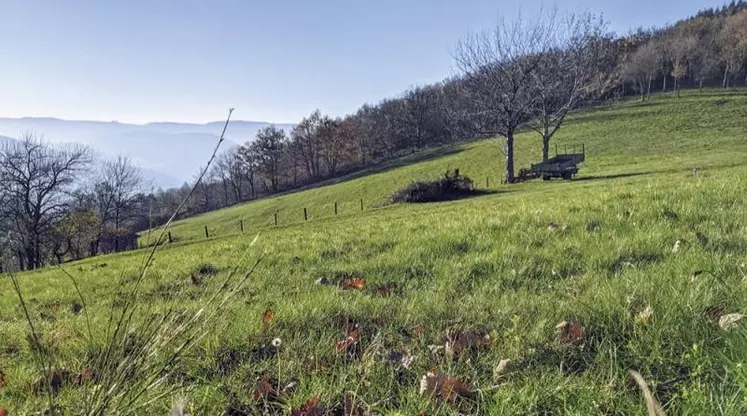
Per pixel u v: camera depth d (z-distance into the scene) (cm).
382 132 11506
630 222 527
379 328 295
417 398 206
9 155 4344
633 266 355
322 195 6812
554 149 5475
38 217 4456
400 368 241
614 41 4734
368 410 204
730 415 167
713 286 278
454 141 9931
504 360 230
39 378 261
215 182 11100
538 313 288
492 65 3853
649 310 255
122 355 224
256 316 329
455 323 293
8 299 780
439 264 467
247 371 249
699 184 757
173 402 204
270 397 224
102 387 204
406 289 397
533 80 3897
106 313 442
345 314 324
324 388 223
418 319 306
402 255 535
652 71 9131
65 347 318
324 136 10981
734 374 186
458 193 3459
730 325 222
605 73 4575
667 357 216
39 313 592
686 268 324
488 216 793
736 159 3453
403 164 8544
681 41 9650
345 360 251
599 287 315
